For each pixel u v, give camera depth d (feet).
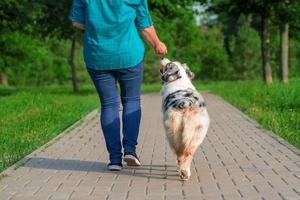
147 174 26.94
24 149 35.32
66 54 220.02
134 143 28.14
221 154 32.63
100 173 27.27
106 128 27.96
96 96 104.37
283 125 45.34
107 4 27.02
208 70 206.59
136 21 27.89
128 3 27.17
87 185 24.53
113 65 27.40
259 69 203.72
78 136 41.96
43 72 217.15
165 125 25.23
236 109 66.28
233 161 30.19
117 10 26.96
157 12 120.37
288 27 122.31
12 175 26.81
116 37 27.17
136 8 27.53
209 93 110.52
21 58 155.02
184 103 24.82
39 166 29.19
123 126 28.12
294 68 183.11
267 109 60.70
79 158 31.81
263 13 115.44
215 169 27.94
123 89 28.14
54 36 127.54
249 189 23.32
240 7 115.75
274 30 160.86
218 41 214.07
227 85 132.26
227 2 114.42
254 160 30.37
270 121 48.19
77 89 129.29
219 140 38.78
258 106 64.90
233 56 205.36
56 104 73.51
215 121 52.54
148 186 24.25
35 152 33.83
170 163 29.89
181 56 195.72
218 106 72.13
